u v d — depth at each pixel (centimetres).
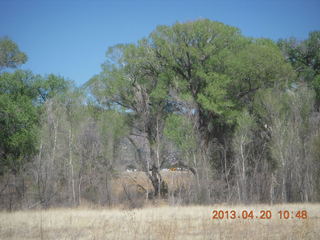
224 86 3434
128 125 3747
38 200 2941
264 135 3456
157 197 3491
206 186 3197
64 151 3123
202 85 3656
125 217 1900
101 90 3775
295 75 3691
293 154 3092
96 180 3259
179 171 3547
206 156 3397
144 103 3750
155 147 3459
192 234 1452
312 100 3325
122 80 3709
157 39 3716
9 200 2972
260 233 1441
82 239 1370
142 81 3853
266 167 3319
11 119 3681
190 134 3288
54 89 4178
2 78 3928
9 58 4262
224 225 1620
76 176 3183
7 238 1426
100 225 1639
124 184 3522
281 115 3238
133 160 3559
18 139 3512
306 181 3034
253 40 3969
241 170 3341
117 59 3844
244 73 3459
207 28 3588
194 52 3512
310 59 4750
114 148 3462
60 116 3141
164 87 3634
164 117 3725
